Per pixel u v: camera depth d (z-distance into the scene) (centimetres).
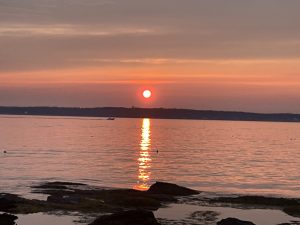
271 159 12169
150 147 15450
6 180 7400
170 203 5497
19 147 14500
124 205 5247
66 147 14838
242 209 5216
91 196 5638
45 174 8325
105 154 12688
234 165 10469
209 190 6825
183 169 9469
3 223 4259
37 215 4647
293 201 5591
